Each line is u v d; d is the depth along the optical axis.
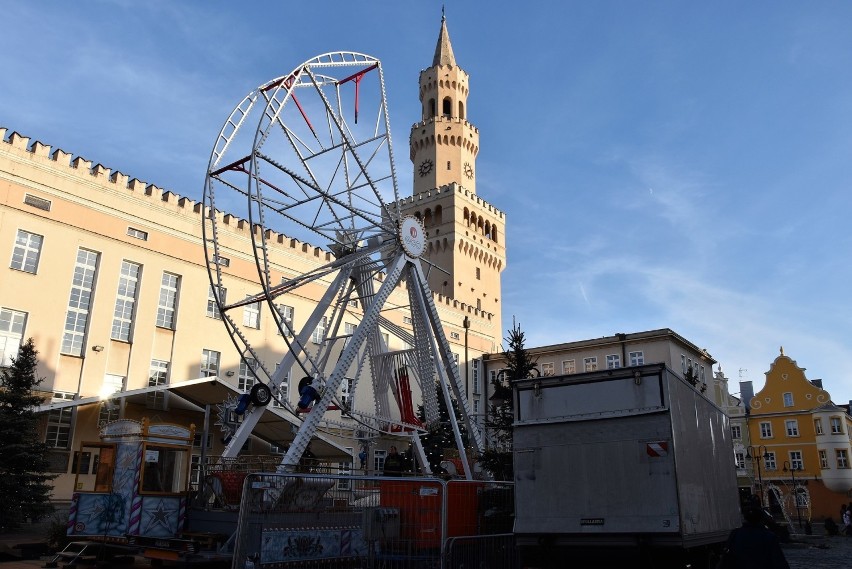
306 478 12.75
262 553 11.69
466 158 84.38
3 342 32.34
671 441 12.29
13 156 33.84
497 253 82.38
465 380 64.62
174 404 37.22
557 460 13.22
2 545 19.39
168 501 16.89
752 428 79.56
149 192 39.91
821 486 74.06
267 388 22.88
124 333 37.47
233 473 17.39
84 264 36.44
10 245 33.16
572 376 13.54
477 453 27.38
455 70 87.88
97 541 16.59
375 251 27.17
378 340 29.61
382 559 13.48
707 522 13.74
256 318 44.84
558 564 13.12
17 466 24.78
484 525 16.34
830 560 27.53
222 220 43.81
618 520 12.34
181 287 40.53
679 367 59.44
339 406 24.70
